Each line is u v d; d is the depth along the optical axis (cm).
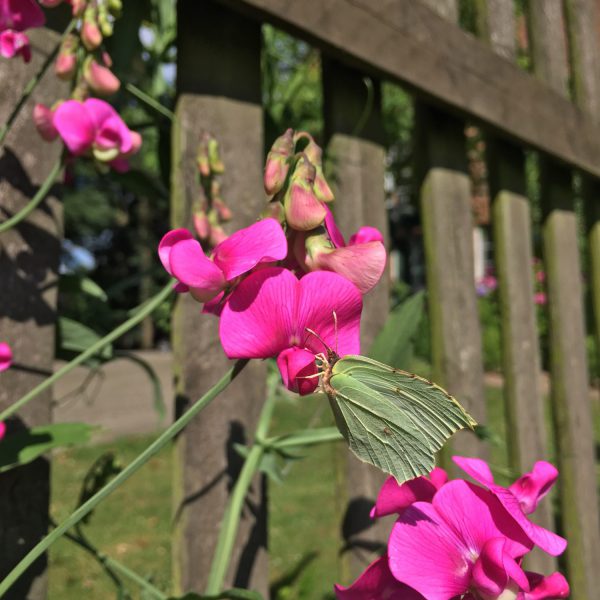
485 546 13
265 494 28
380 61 30
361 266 12
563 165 46
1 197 22
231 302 12
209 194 23
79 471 89
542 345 186
